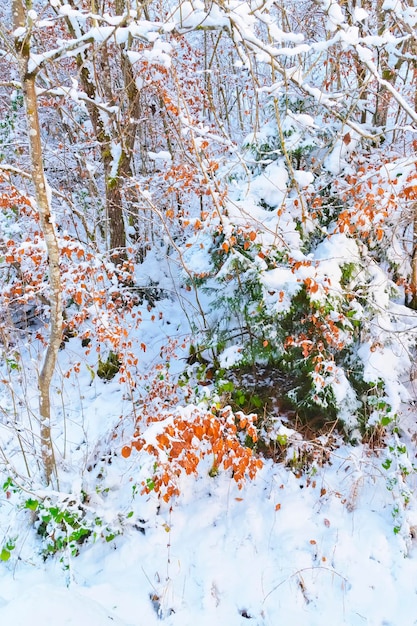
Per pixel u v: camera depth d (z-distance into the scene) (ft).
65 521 12.01
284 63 23.08
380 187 13.20
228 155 19.61
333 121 15.57
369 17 18.42
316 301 12.65
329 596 11.89
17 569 12.50
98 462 14.98
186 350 18.54
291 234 13.67
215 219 13.53
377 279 14.55
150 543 13.03
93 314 14.47
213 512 13.75
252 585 12.10
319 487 14.07
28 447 14.96
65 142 24.08
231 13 9.52
